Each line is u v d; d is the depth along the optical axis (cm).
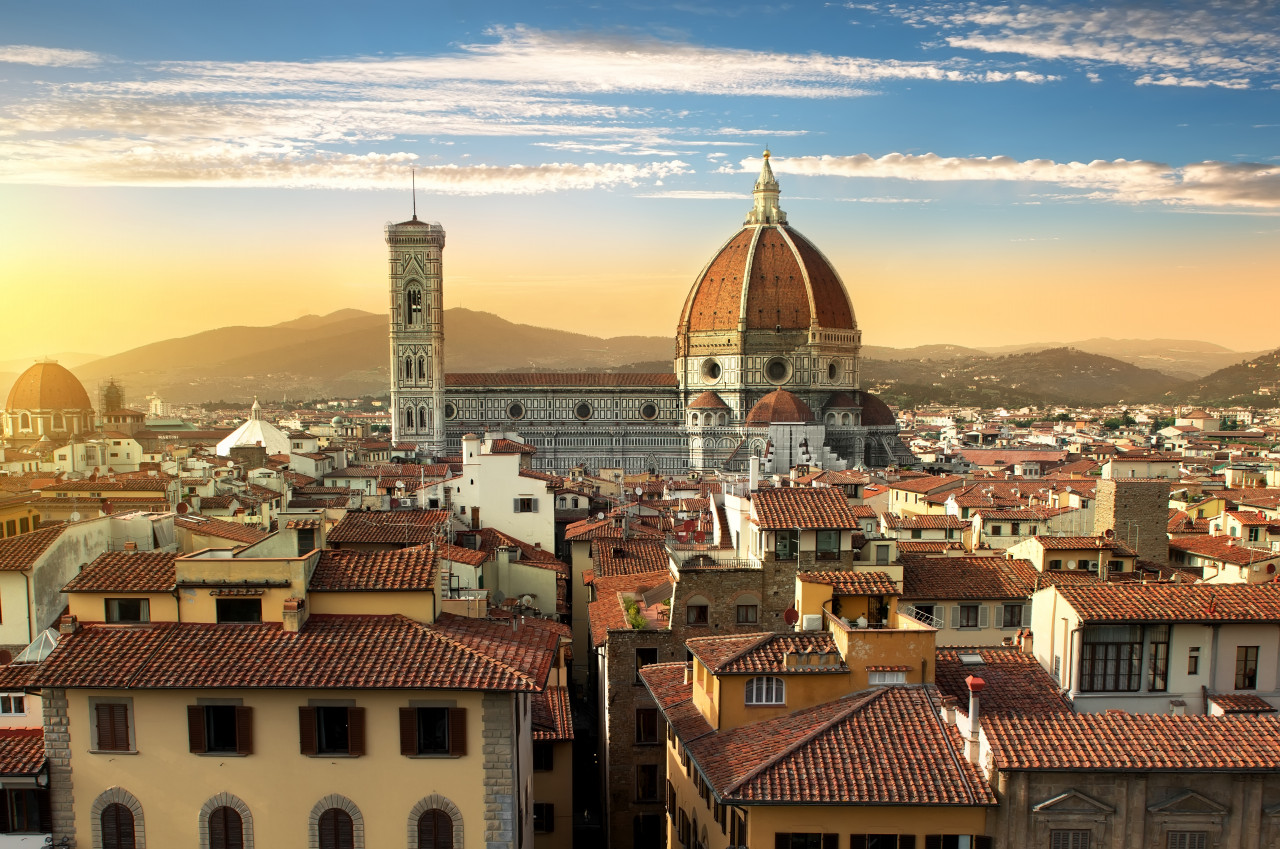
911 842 4112
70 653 4475
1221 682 5141
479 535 9969
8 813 4434
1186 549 9562
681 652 6438
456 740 4359
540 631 5225
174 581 4794
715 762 4516
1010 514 10869
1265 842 4084
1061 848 4100
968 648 5778
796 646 4997
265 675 4325
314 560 4922
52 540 6206
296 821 4372
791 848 4106
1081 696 5116
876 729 4441
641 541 9825
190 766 4372
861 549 7075
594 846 7038
